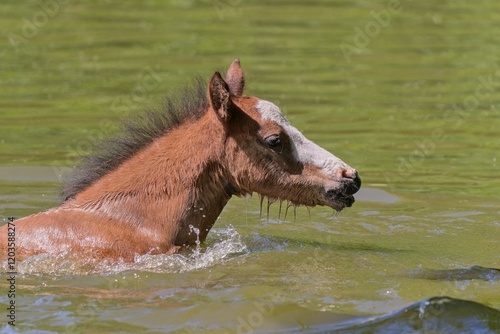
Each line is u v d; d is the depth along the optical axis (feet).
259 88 103.14
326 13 147.02
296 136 54.90
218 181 54.65
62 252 51.88
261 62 115.44
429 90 105.19
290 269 52.60
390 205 68.59
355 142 85.51
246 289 48.67
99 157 56.03
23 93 100.63
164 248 53.42
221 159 54.24
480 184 74.43
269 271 52.19
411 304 45.44
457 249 57.77
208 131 54.34
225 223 63.57
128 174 54.49
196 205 54.24
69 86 103.76
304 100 99.50
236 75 57.31
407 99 101.60
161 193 53.83
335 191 54.54
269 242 58.49
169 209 53.67
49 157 78.33
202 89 56.65
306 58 118.42
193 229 54.44
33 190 69.56
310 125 90.43
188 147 54.34
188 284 49.73
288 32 132.57
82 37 127.75
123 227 53.11
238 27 135.23
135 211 53.67
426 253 56.70
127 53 118.93
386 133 88.79
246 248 56.85
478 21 142.72
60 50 120.26
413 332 43.11
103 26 134.92
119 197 53.93
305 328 43.93
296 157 54.65
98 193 54.39
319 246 57.82
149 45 123.44
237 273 51.70
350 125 90.94
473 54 122.42
